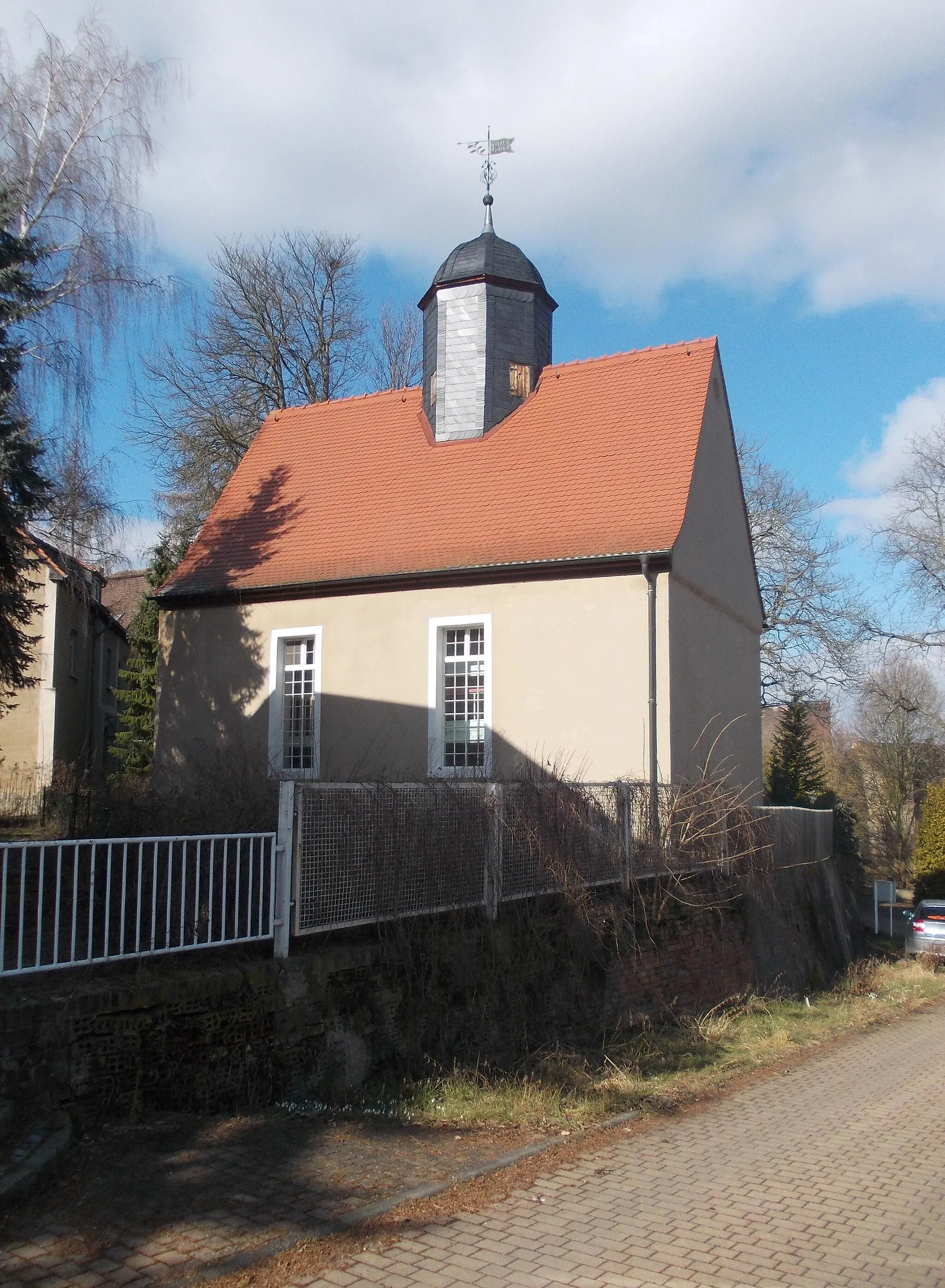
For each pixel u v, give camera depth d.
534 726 16.22
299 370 30.64
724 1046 11.48
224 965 7.20
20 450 12.98
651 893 12.67
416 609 17.36
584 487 17.53
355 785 8.41
